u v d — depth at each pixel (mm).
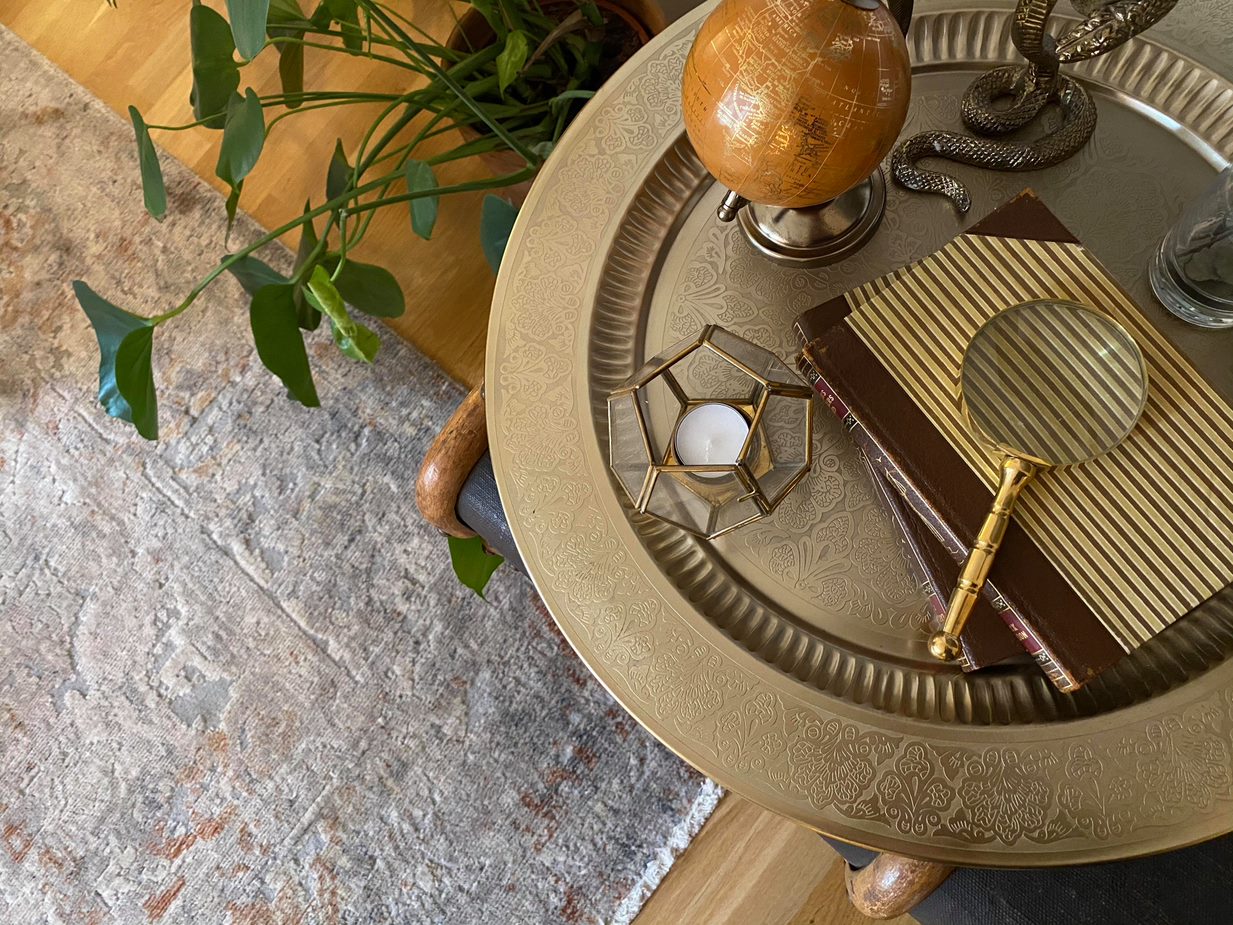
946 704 757
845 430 803
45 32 1320
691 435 774
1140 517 729
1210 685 738
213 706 1166
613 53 1074
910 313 768
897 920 1062
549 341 828
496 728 1137
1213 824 720
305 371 853
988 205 823
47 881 1149
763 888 1080
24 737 1177
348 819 1137
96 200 1290
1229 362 780
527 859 1112
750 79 695
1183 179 813
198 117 899
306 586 1180
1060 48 742
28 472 1243
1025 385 743
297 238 1240
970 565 729
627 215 845
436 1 1215
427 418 1194
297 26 945
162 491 1220
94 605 1202
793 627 777
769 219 818
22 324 1278
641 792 1110
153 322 848
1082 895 784
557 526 794
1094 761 733
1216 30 820
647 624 773
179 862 1144
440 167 1210
